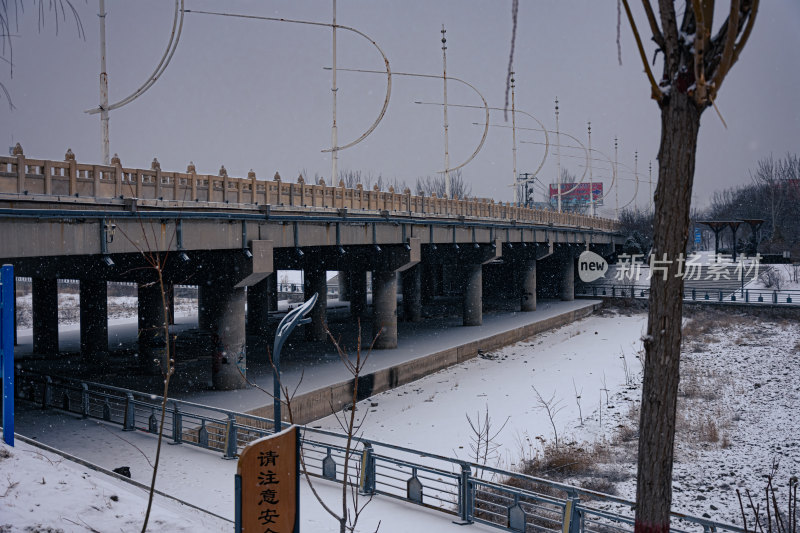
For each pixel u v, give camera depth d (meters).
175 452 18.95
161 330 36.91
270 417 27.97
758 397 33.72
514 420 30.30
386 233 42.44
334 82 39.97
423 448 25.80
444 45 54.84
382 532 12.81
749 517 18.48
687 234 5.94
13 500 9.91
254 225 31.22
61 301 82.19
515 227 61.50
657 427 6.07
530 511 17.97
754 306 67.19
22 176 21.11
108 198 24.02
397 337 49.19
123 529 9.68
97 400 27.38
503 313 68.19
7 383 13.06
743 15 5.48
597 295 85.69
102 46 26.11
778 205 107.44
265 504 7.47
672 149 5.77
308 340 48.84
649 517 6.07
